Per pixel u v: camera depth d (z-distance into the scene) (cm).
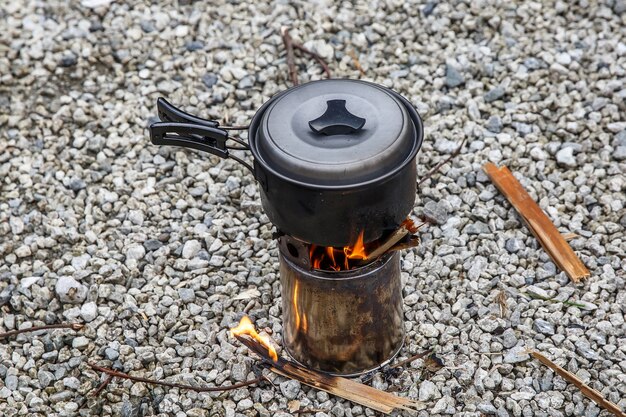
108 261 153
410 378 140
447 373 140
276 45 180
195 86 175
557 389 138
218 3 186
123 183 163
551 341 143
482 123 167
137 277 152
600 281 148
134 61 179
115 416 139
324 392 139
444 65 175
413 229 134
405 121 129
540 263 151
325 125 127
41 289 150
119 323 147
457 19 181
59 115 171
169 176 164
